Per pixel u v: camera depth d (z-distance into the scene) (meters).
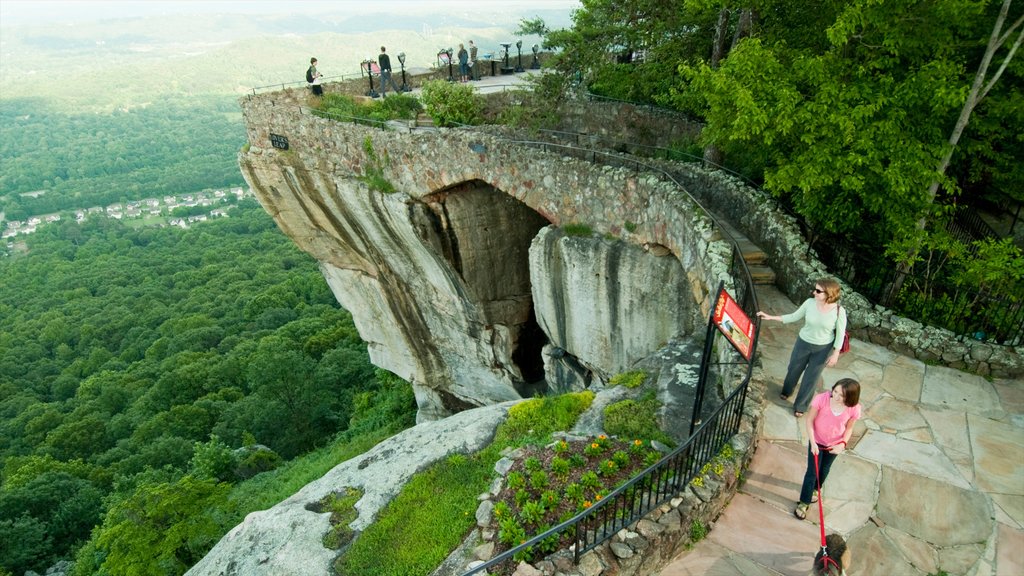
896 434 7.17
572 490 7.60
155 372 53.16
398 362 24.16
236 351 50.47
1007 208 13.26
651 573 6.09
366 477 9.30
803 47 10.88
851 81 9.38
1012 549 5.75
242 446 33.09
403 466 9.27
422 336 21.75
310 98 19.70
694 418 7.06
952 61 8.64
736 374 8.05
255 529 8.77
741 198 12.60
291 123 18.88
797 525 6.26
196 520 17.33
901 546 5.86
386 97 19.73
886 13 8.37
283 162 19.48
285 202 20.53
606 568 5.92
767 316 7.33
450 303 19.19
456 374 22.23
